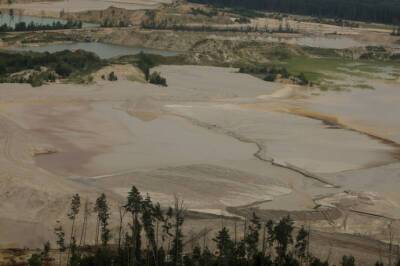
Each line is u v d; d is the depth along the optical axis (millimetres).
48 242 145250
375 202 184000
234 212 171875
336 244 153000
